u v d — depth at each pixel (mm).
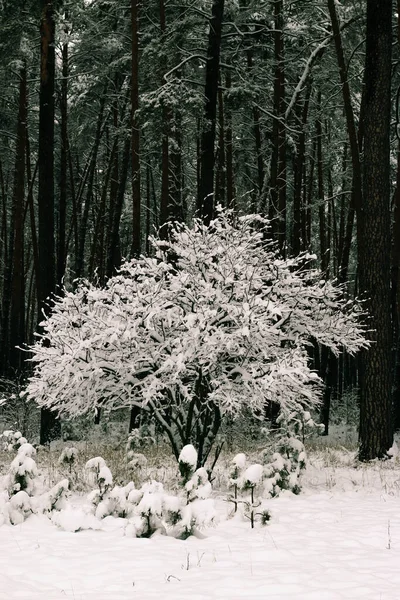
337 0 15688
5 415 15594
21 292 23078
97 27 17953
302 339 9758
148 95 14320
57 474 9258
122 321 8664
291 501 7828
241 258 9289
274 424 13812
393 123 18125
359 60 17672
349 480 9422
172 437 9031
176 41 15414
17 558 5094
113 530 6055
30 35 17781
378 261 11344
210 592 4137
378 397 11047
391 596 4012
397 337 15766
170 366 8477
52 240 14492
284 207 16500
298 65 18688
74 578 4547
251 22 18125
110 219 23078
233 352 8727
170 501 5875
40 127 14547
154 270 9469
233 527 6359
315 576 4500
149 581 4426
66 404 9156
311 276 10000
